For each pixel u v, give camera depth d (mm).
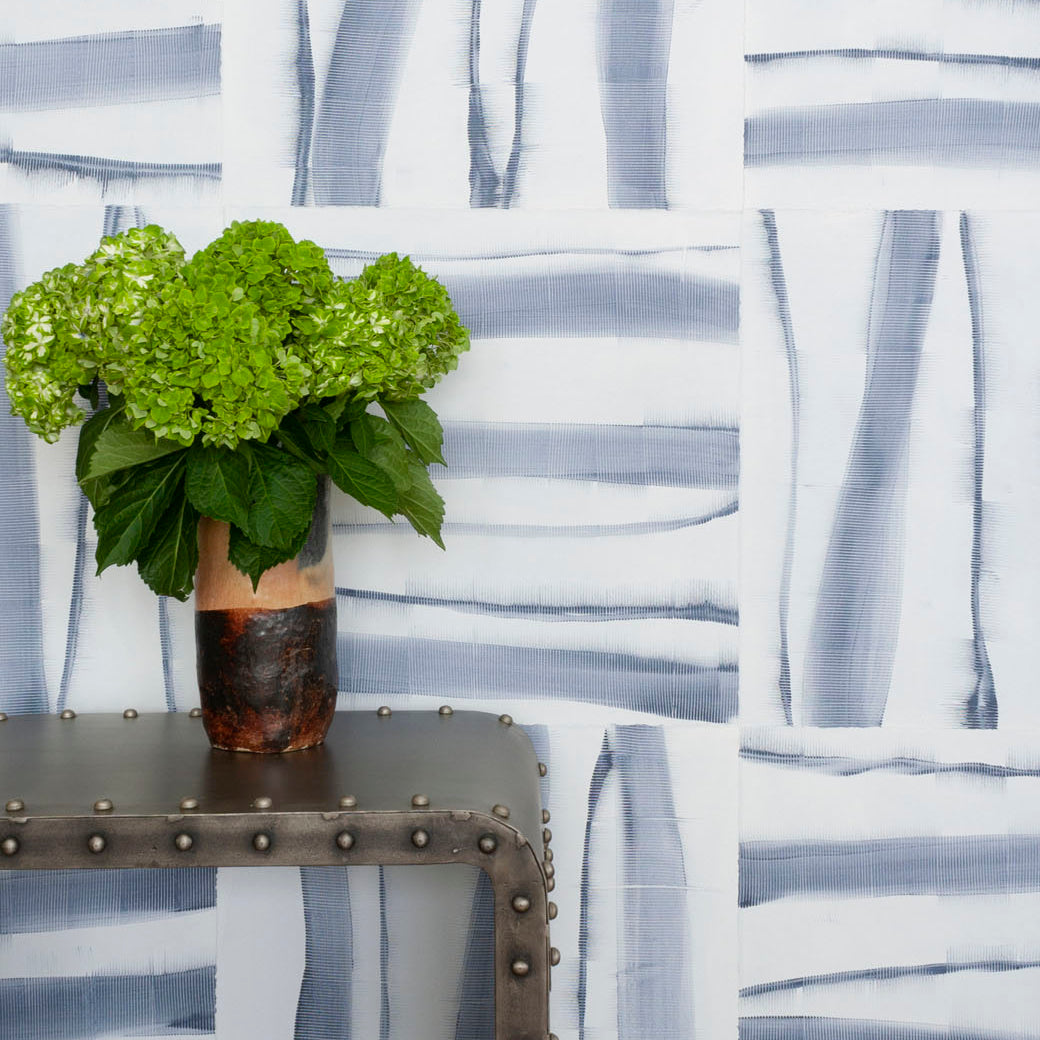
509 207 1262
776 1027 1284
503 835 856
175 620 1271
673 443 1271
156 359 919
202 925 1286
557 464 1271
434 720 1220
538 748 1280
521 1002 852
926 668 1279
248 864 859
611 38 1258
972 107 1270
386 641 1274
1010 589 1278
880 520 1279
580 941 1280
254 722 1049
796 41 1262
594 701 1279
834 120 1266
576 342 1268
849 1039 1284
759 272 1270
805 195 1269
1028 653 1280
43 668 1266
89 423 1066
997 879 1282
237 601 1043
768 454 1274
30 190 1248
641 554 1274
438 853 860
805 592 1279
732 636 1278
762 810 1280
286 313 960
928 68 1267
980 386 1278
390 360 992
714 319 1270
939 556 1278
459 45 1255
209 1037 1287
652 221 1266
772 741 1279
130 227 1253
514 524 1273
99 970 1281
